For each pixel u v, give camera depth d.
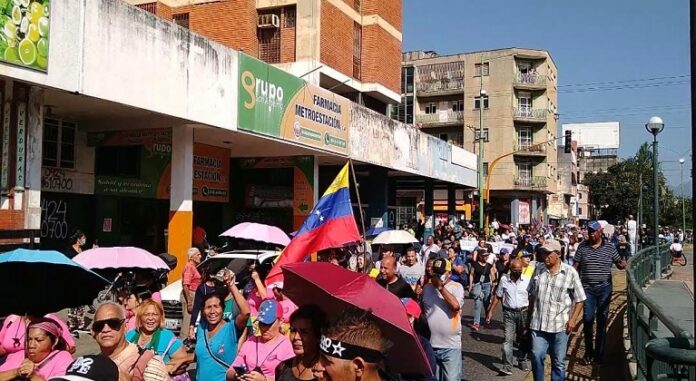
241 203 21.94
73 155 15.04
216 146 17.78
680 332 4.20
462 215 52.28
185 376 5.18
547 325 6.93
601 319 8.95
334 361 2.47
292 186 21.19
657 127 18.06
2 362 4.53
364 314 2.57
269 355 4.73
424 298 6.47
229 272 5.30
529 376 8.59
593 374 8.40
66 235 15.41
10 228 10.05
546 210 62.94
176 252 14.33
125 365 4.12
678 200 75.44
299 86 17.34
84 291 4.40
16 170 10.16
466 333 11.98
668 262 22.94
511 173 56.59
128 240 17.33
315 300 3.79
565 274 6.96
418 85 60.50
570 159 71.69
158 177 15.05
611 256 9.04
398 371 2.97
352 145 20.45
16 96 10.16
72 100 11.98
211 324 5.17
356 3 25.44
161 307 5.19
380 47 26.33
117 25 11.46
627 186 70.56
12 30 9.49
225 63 14.43
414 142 26.17
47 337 4.19
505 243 20.02
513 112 56.88
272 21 22.16
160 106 12.55
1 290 4.25
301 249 6.47
